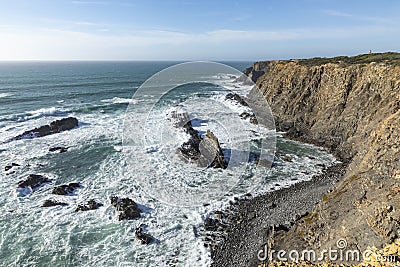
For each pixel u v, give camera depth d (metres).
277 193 22.48
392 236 10.31
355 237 11.45
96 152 30.62
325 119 37.09
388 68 32.72
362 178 14.87
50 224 18.75
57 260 15.77
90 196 21.98
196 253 16.20
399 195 11.38
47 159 28.89
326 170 27.38
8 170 26.25
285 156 30.39
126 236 17.62
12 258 15.93
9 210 20.23
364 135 29.88
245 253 15.98
